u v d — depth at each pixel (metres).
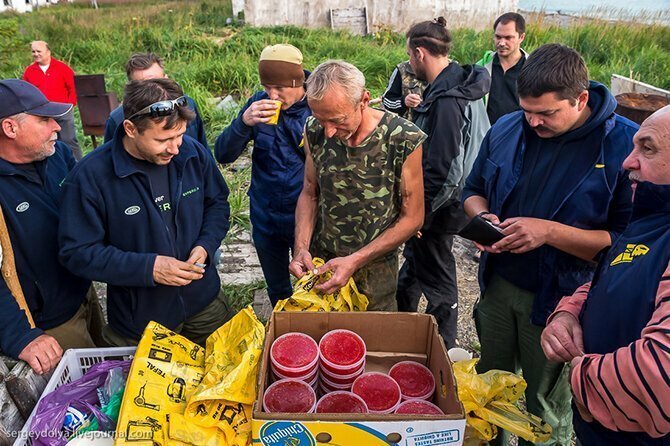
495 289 2.07
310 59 10.40
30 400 1.59
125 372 1.54
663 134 1.14
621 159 1.65
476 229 1.80
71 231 1.85
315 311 1.59
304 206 2.27
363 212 2.04
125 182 1.89
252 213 2.89
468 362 1.53
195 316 2.28
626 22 11.63
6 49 9.48
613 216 1.73
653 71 8.95
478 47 10.41
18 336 1.69
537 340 1.93
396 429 1.19
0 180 1.90
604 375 1.14
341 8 14.80
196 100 7.19
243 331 1.53
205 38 12.00
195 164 2.10
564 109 1.62
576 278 1.81
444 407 1.35
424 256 2.84
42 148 1.92
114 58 10.81
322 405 1.33
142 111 1.70
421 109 2.60
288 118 2.59
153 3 21.83
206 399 1.32
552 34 11.42
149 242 1.97
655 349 1.02
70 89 6.39
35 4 23.66
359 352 1.48
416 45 2.77
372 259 2.01
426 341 1.58
